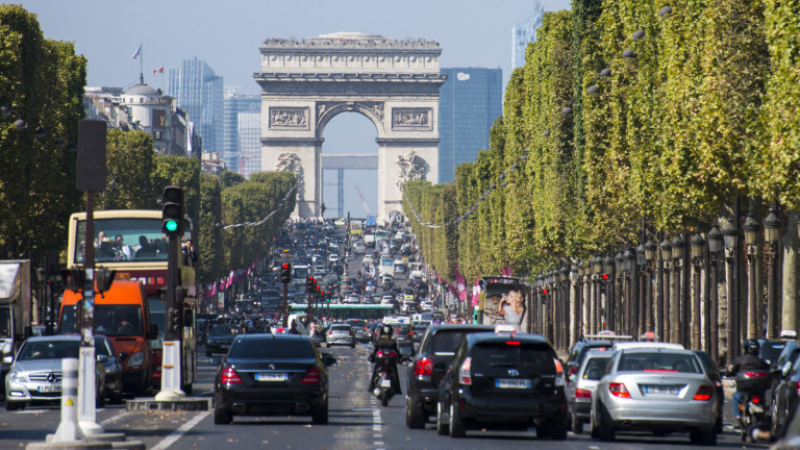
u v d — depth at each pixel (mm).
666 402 101375
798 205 141000
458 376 102750
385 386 151250
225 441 97688
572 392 119250
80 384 97438
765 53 167125
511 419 101312
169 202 136750
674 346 106562
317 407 116062
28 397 142625
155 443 95812
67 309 172500
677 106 180625
